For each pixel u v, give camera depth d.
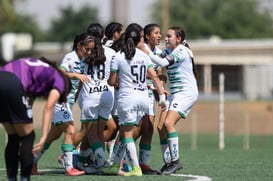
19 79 18.86
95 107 26.31
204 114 87.06
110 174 26.47
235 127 86.00
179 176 25.50
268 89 109.12
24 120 19.02
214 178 24.77
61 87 19.17
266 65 109.50
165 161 27.28
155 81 25.77
